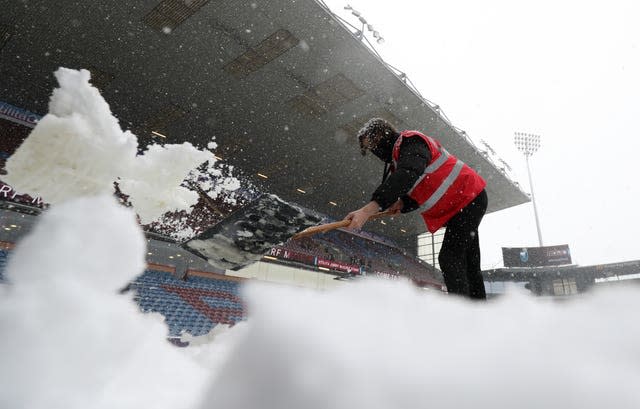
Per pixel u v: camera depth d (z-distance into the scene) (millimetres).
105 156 1247
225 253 1724
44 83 14477
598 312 969
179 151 1488
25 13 11523
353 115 16250
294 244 20094
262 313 762
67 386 609
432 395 563
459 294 1864
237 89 14828
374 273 22359
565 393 564
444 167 2012
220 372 641
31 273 810
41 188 1197
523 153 32844
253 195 20547
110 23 11922
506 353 693
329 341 672
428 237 32062
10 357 611
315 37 12508
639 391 571
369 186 22672
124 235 997
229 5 11367
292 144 18656
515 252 30734
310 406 543
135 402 624
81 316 736
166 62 13500
